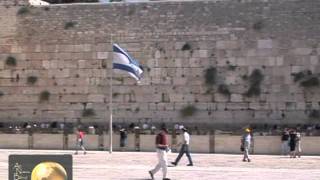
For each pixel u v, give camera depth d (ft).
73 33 169.37
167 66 162.50
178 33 162.71
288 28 157.69
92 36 167.84
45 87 169.78
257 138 138.82
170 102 161.48
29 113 170.09
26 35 172.76
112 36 166.50
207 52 160.76
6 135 152.66
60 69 169.27
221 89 158.81
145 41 164.45
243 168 97.55
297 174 87.25
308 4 157.89
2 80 172.76
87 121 165.68
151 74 163.12
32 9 173.78
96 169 94.02
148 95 162.71
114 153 134.00
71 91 167.84
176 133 142.31
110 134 135.13
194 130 156.66
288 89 155.84
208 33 161.27
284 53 156.97
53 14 172.04
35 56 171.32
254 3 160.76
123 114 163.63
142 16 165.99
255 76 157.69
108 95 165.17
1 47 173.88
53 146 149.18
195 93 160.45
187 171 91.45
